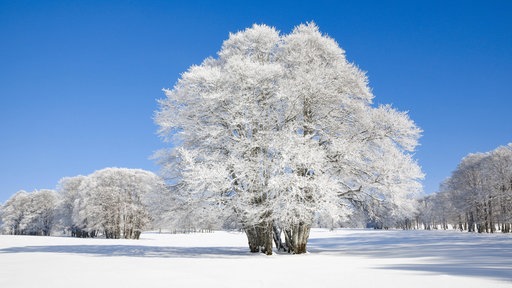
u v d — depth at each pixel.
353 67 24.23
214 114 21.44
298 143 19.28
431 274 10.59
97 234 83.75
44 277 11.49
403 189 22.00
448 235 57.41
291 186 18.20
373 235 68.94
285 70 23.23
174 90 22.75
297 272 12.05
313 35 24.19
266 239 22.06
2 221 99.50
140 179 66.69
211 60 26.16
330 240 53.94
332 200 18.69
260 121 20.58
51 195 98.19
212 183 18.80
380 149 23.52
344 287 8.66
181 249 28.81
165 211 22.95
